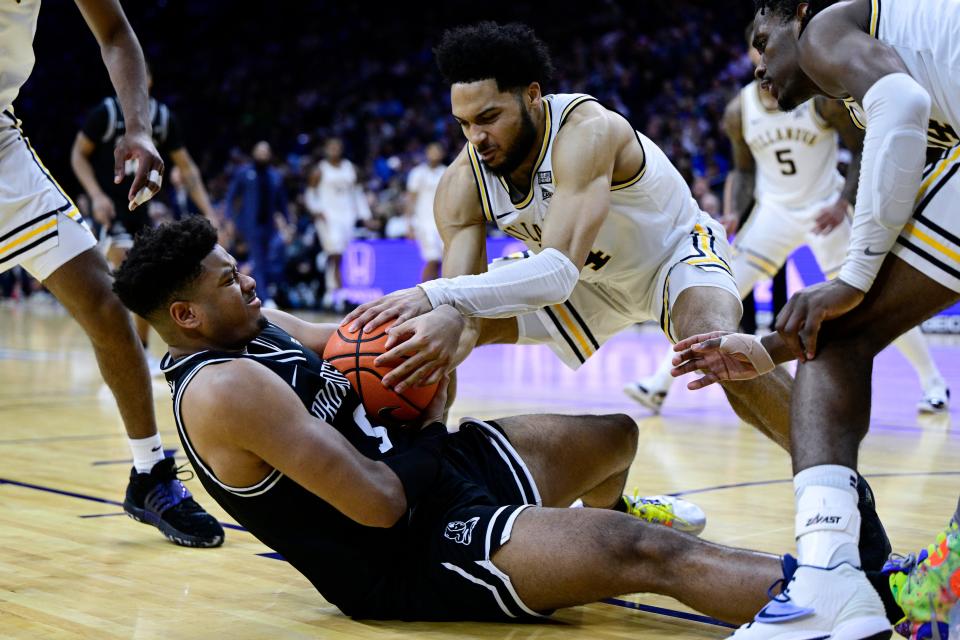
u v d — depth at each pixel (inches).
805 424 72.5
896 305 74.3
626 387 202.4
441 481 82.3
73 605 84.8
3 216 105.3
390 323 84.5
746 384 99.5
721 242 116.2
